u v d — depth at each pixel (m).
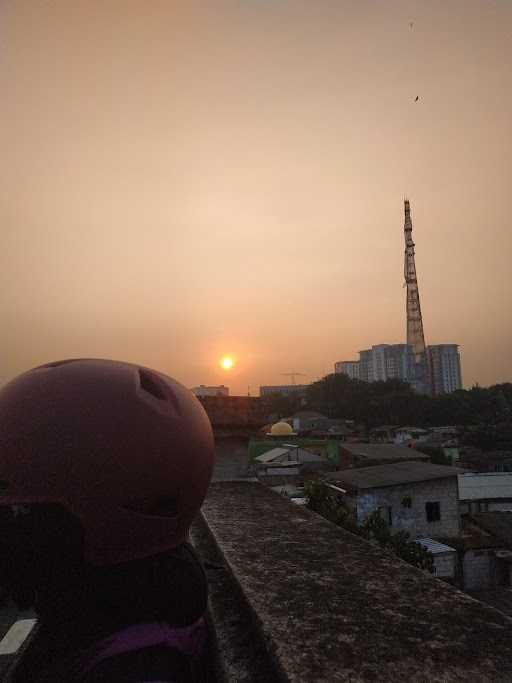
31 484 0.69
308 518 2.05
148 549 0.72
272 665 0.81
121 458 0.70
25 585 0.70
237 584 1.19
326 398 110.44
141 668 0.60
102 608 0.68
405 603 1.01
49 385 0.75
